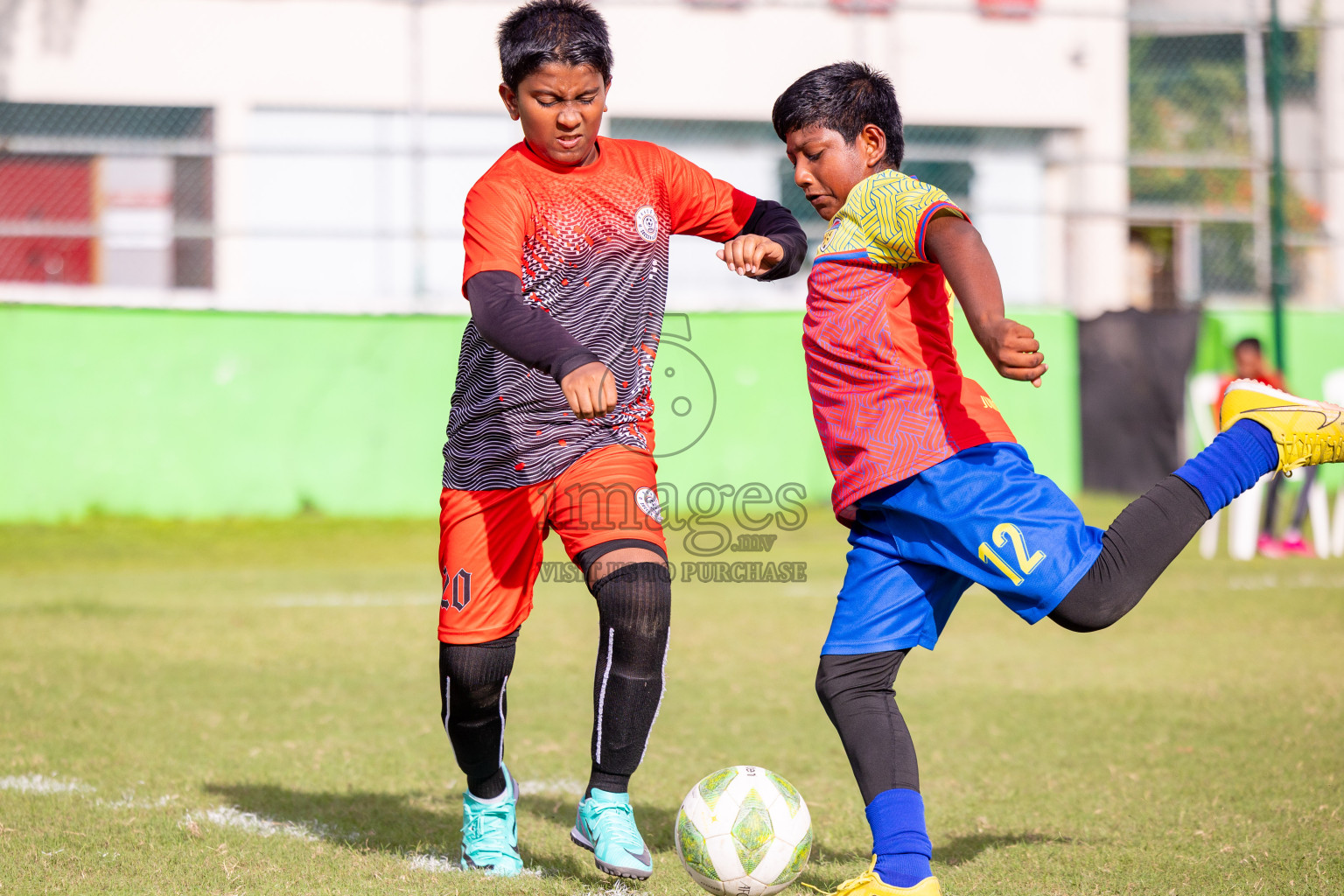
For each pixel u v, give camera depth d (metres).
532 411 11.02
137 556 40.84
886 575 10.06
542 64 10.67
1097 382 48.84
